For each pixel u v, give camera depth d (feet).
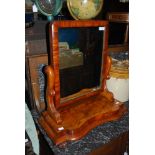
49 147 2.51
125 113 3.16
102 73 3.01
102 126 2.85
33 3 2.96
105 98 3.12
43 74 3.09
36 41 3.10
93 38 2.68
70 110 2.79
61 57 2.41
